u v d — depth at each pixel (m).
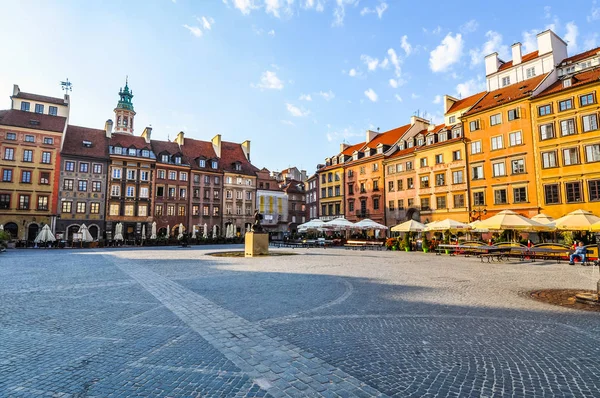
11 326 6.57
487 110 39.12
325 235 52.78
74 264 18.22
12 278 12.88
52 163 48.72
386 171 51.97
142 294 9.63
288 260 20.12
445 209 42.94
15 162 46.34
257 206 70.56
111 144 55.31
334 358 5.00
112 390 4.00
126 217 54.03
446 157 43.22
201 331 6.24
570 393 3.97
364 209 55.06
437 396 3.89
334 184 61.81
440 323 6.81
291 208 76.75
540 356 5.12
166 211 58.28
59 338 5.88
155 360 4.91
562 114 33.12
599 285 8.48
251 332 6.19
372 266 16.84
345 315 7.38
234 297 9.20
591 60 34.88
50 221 47.88
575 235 25.20
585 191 31.27
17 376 4.38
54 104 54.09
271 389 4.03
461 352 5.27
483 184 39.16
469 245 23.08
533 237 33.50
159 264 17.92
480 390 4.04
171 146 64.38
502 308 8.06
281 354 5.15
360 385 4.15
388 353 5.21
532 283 11.62
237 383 4.18
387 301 8.77
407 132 52.28
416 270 15.23
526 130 35.69
